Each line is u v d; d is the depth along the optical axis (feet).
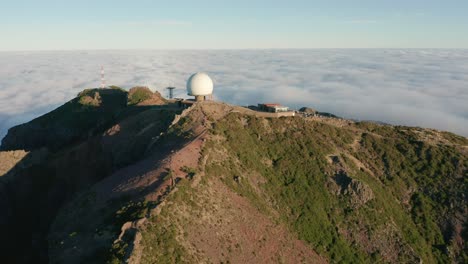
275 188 217.36
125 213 156.15
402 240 209.87
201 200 169.68
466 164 258.37
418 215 231.30
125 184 185.06
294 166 236.84
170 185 168.55
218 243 154.92
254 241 170.19
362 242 205.16
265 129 259.80
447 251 211.82
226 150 222.07
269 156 239.91
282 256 173.06
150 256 132.98
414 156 269.85
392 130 302.66
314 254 187.83
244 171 214.69
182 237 145.89
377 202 226.38
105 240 144.87
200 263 139.74
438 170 257.75
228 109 276.21
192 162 193.88
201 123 242.58
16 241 250.57
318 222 207.41
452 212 231.71
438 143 288.51
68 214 185.88
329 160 248.73
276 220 194.39
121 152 275.80
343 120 305.53
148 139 266.57
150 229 141.69
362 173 247.29
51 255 155.33
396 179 251.19
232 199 185.78
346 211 218.59
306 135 265.13
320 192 225.76
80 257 142.92
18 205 274.98
